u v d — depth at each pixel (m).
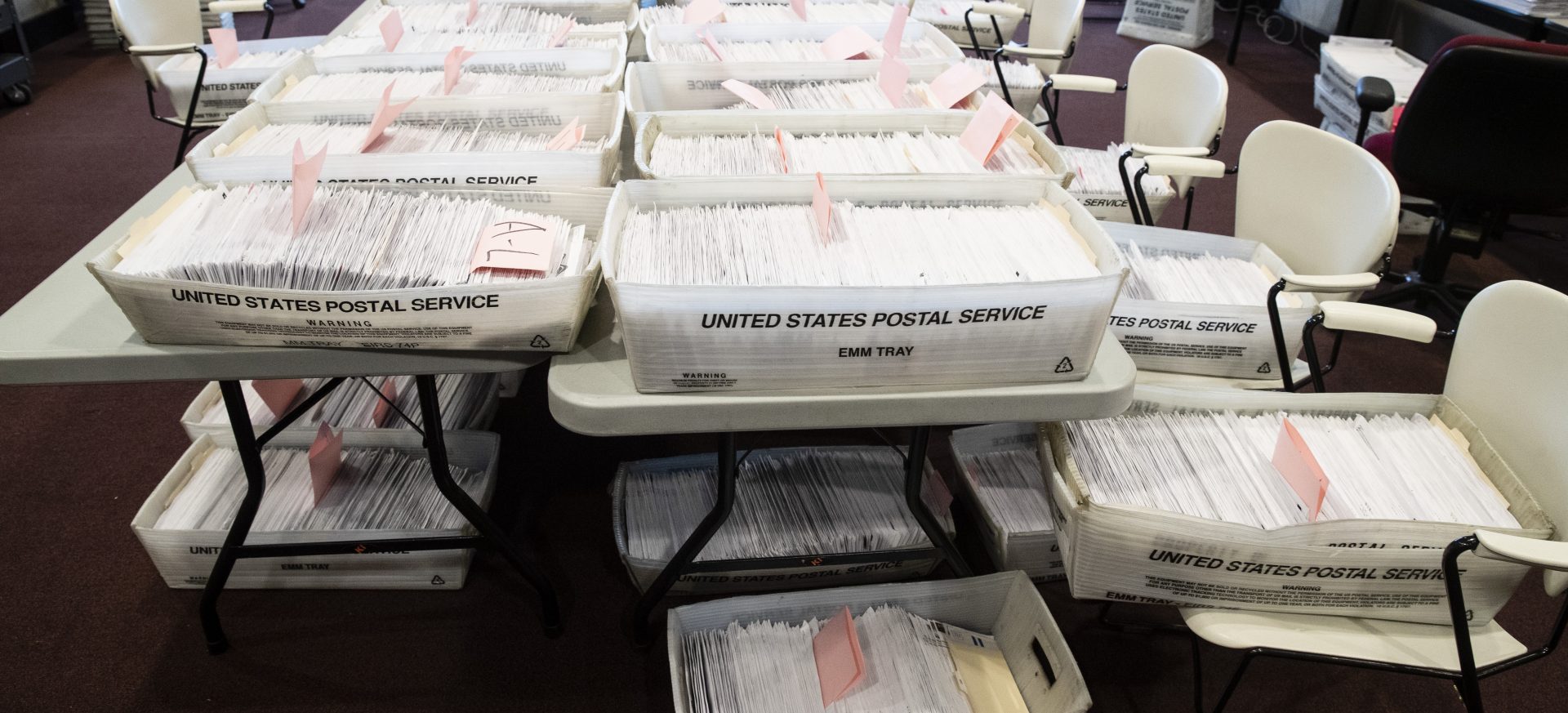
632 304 1.04
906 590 1.55
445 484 1.56
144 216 1.45
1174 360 1.73
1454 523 1.18
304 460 1.90
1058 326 1.11
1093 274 1.16
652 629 1.77
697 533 1.55
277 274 1.14
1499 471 1.32
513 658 1.72
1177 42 5.28
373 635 1.75
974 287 1.05
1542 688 1.70
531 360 1.23
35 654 1.70
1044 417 1.19
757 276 1.14
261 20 5.29
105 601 1.81
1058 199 1.33
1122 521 1.22
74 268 1.33
